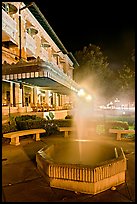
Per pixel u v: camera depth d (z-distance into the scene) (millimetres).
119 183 4719
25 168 5863
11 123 10969
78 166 4352
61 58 34344
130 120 17562
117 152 5762
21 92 18766
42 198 4023
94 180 4191
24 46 19094
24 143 9383
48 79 12555
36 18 22812
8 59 16453
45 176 4934
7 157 7078
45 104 22094
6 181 4902
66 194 4199
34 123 11414
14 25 17219
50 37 28000
